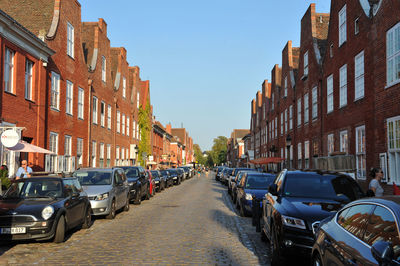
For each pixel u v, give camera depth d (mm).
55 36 19422
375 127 13469
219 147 138375
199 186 34500
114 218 12664
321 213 6164
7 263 6590
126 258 6918
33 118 16672
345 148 17094
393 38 12078
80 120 23547
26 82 16375
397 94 11758
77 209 9641
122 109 35562
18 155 15461
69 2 21484
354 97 15875
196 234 9539
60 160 20094
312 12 23594
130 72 42625
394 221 3189
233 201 17906
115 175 13867
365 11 14656
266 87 45875
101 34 28625
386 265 2783
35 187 9258
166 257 7012
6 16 13477
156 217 12883
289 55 31156
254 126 57531
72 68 22016
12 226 7844
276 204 6988
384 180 12578
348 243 3730
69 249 7730
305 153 24875
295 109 28062
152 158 49406
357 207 4098
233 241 8719
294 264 6617
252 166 52469
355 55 15797
